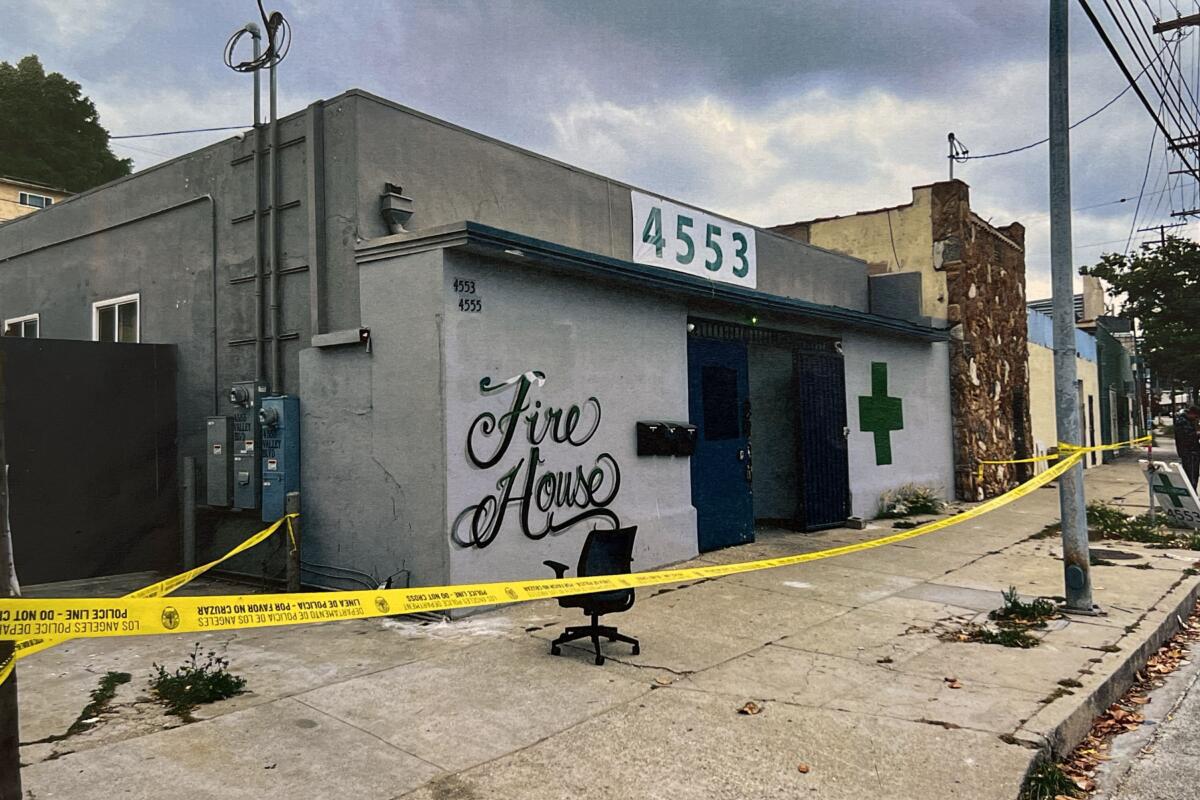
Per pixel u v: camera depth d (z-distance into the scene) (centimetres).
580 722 416
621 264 760
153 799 326
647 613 651
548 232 842
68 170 3444
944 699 455
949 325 1528
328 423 704
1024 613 636
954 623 624
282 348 756
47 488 781
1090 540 1040
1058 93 669
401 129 712
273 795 332
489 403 656
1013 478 1736
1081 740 441
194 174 852
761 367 1179
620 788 344
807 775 359
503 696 452
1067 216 667
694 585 762
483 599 412
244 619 312
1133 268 3756
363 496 673
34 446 775
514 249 643
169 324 880
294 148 742
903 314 1458
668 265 998
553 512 716
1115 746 440
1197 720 476
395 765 362
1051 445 2108
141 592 479
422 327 633
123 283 935
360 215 679
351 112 685
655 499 842
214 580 789
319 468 711
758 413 1179
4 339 761
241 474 749
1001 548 982
